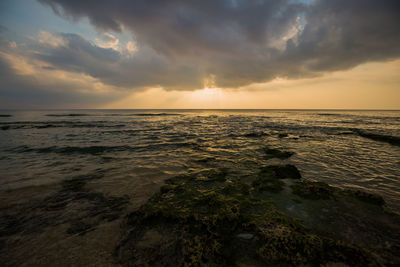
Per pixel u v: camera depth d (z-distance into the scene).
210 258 2.73
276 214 3.89
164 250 2.93
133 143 13.28
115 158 9.16
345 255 2.70
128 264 2.69
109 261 2.75
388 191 5.25
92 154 10.05
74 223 3.75
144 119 44.84
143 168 7.51
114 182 6.02
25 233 3.43
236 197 4.82
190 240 3.13
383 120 38.50
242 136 16.73
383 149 10.91
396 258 2.71
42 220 3.86
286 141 13.94
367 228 3.47
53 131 20.61
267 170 6.89
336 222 3.68
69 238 3.29
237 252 2.83
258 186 5.53
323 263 2.59
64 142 13.63
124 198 4.89
